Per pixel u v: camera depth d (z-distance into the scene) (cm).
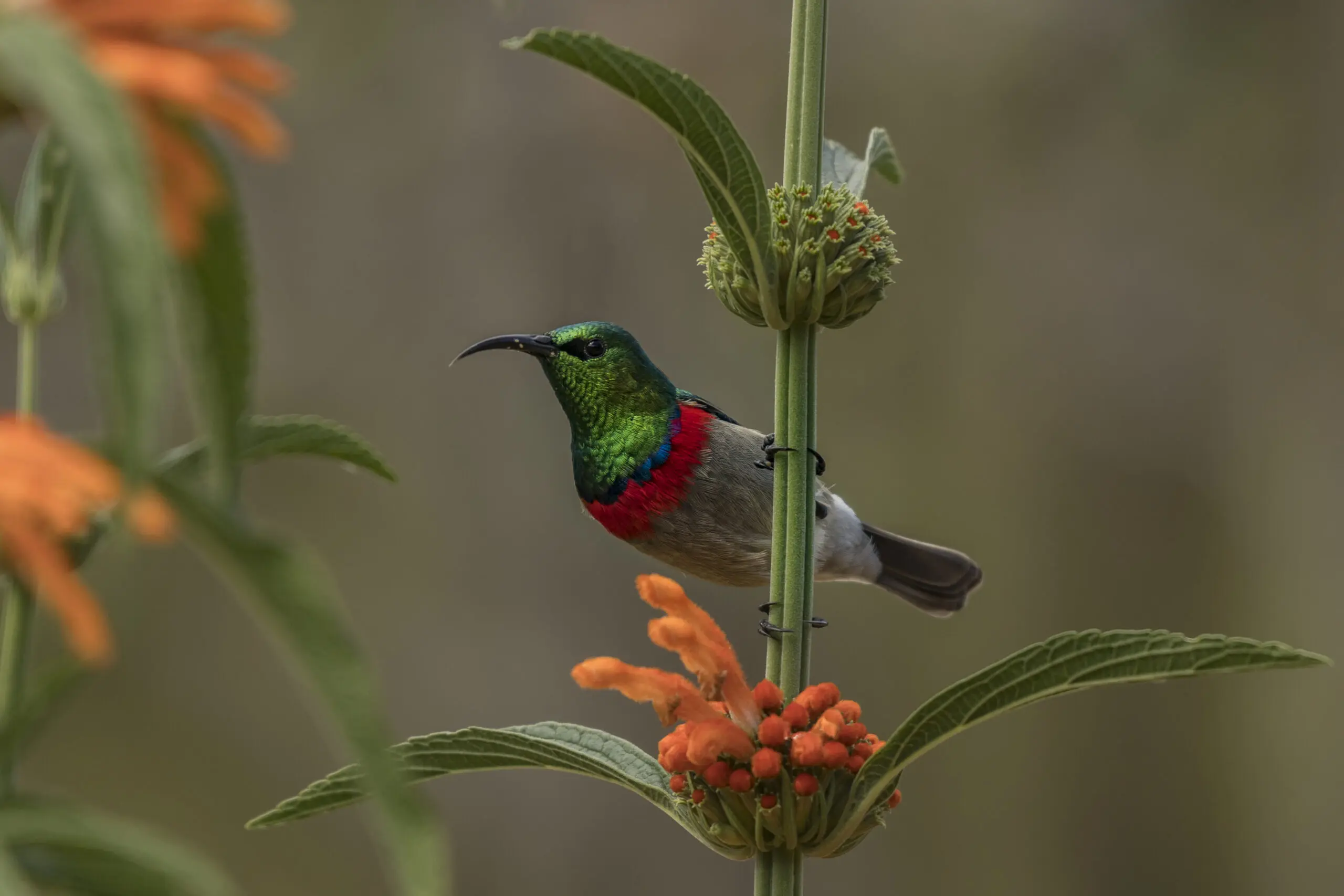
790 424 305
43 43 105
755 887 287
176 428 962
